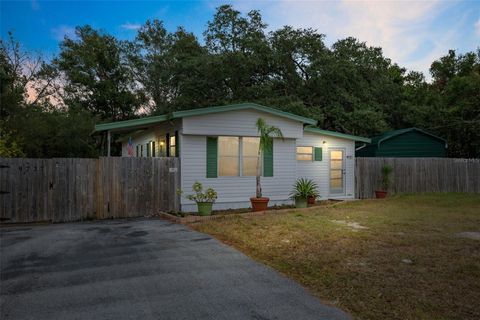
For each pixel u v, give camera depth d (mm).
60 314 3283
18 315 3262
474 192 15797
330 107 18906
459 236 6719
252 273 4574
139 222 8914
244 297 3732
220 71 19703
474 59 23203
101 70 28438
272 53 19312
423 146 17125
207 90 21281
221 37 21062
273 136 11742
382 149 16203
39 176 8938
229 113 11062
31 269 4754
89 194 9414
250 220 8547
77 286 4055
